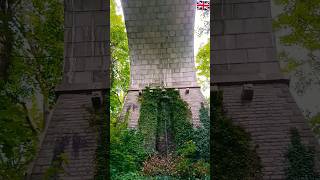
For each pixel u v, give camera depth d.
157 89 23.25
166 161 17.48
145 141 20.72
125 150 16.72
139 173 16.45
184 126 21.39
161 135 21.16
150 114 22.30
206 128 20.56
